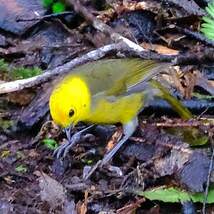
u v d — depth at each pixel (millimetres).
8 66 12281
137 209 9711
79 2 13477
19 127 10867
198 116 11227
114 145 10555
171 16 13195
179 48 12883
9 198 9656
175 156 10047
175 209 9680
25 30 13023
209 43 12758
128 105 10445
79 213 9570
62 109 9555
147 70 10766
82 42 12875
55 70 11234
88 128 10711
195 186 9602
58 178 10125
